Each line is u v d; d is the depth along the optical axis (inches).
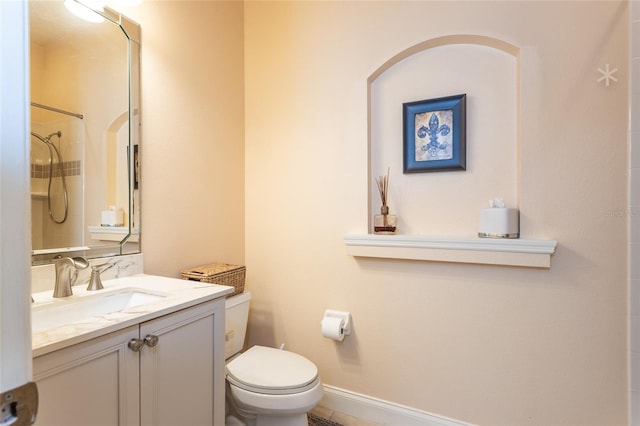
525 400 56.3
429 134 63.9
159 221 59.9
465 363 60.4
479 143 60.6
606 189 50.9
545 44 53.8
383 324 67.1
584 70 51.7
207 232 70.4
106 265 51.3
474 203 61.2
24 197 15.6
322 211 72.6
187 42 65.9
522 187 55.4
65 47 46.8
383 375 67.1
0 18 15.0
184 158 65.1
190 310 41.6
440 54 63.5
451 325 61.4
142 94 57.0
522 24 55.2
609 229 50.8
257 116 80.2
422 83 65.0
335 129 71.0
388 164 68.4
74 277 47.5
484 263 57.2
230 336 63.8
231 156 77.3
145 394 35.9
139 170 56.2
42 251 44.2
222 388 46.9
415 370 64.4
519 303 56.4
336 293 71.4
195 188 67.6
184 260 64.8
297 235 75.5
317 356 73.7
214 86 72.6
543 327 55.0
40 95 44.2
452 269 61.1
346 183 69.9
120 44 53.7
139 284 49.4
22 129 15.6
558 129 53.2
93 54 50.1
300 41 74.9
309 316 74.4
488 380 58.7
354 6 69.1
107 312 44.8
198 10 68.6
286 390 50.8
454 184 62.7
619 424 50.6
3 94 15.0
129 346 34.0
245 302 67.7
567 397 53.6
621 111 50.0
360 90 68.3
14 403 15.0
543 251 52.7
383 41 66.2
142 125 56.9
